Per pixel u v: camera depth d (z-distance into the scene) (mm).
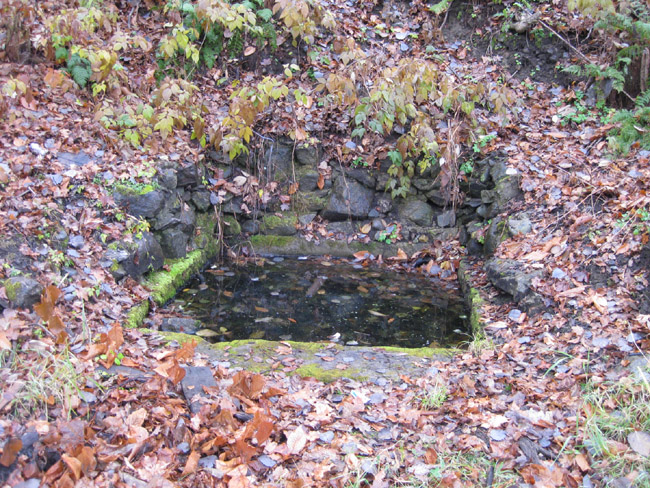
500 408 3092
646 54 5711
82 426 2523
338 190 5996
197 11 5523
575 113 5895
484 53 6617
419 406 3127
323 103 5840
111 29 5719
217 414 2807
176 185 5227
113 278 4195
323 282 5324
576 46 6367
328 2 6660
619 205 4488
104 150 4961
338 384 3318
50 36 5281
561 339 3740
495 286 4680
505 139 5852
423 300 5023
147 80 5801
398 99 5223
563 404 3090
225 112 5871
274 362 3570
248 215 5953
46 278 3691
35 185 4258
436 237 5926
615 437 2807
